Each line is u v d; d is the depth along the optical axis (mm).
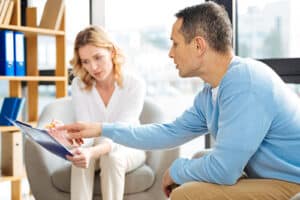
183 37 1620
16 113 3197
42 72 4039
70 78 3748
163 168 2436
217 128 1662
